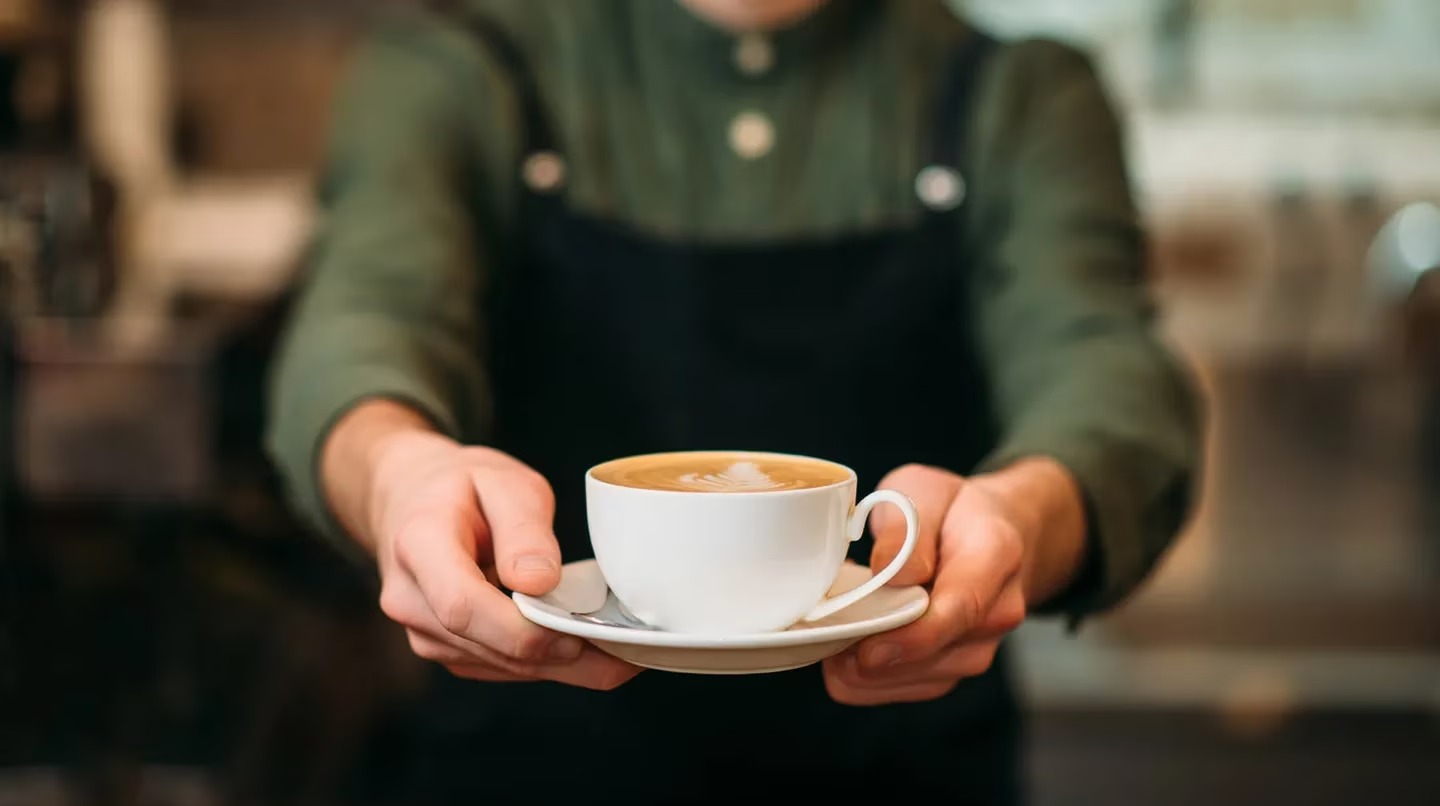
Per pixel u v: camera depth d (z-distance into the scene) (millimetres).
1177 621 2463
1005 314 1117
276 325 2074
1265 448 2623
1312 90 2586
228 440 2035
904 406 1188
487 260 1175
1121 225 1160
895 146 1193
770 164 1194
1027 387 1047
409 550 693
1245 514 2600
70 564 1968
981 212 1180
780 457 772
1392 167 2598
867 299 1178
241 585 1953
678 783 1158
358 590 1952
